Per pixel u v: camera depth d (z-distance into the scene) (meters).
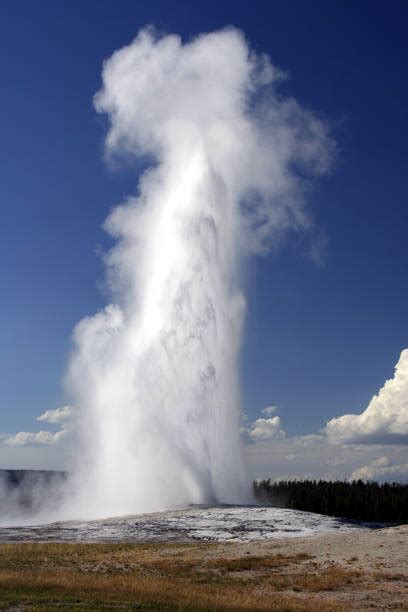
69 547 48.81
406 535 46.28
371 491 124.75
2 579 33.94
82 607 27.70
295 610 29.48
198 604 29.81
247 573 39.78
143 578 37.19
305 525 60.56
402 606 31.69
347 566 40.09
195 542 52.53
